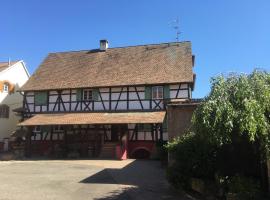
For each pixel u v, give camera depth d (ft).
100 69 102.06
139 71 96.73
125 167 64.95
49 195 38.50
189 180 39.86
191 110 49.01
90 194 39.14
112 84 93.66
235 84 33.83
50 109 98.73
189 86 89.35
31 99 101.30
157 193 39.63
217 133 31.96
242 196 31.37
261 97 32.58
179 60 97.19
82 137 90.17
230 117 31.63
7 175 55.21
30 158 87.86
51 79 102.99
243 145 37.04
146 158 86.22
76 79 99.91
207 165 38.47
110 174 54.90
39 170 61.52
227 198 31.83
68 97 97.86
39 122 89.15
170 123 49.49
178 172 40.88
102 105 94.53
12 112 115.03
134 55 104.63
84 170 60.64
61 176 53.26
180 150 41.14
